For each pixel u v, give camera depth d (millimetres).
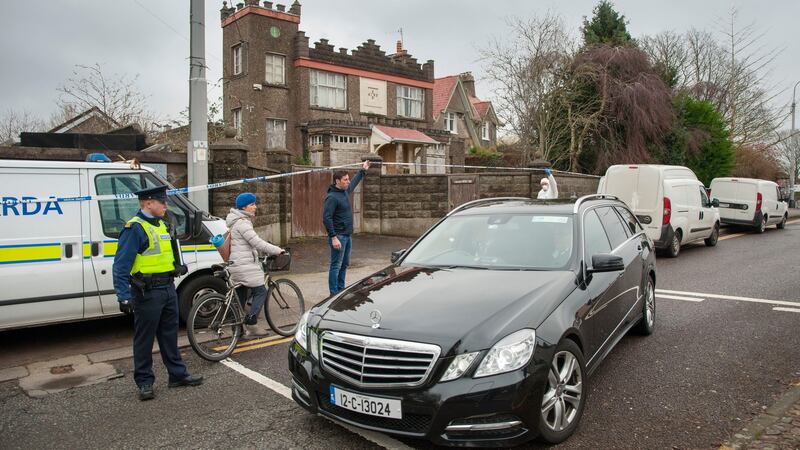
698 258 12133
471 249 4953
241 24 23406
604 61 21844
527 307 3697
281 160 13234
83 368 5461
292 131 24406
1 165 5613
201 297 5543
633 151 21672
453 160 30766
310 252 12344
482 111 39500
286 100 24172
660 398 4391
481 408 3227
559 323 3711
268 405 4473
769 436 3664
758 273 9961
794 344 5727
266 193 12156
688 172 13492
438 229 5465
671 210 12078
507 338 3406
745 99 34438
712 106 25297
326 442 3789
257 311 6016
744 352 5500
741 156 30891
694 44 36344
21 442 3932
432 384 3273
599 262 4359
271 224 12508
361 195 16094
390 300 3953
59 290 5832
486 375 3275
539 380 3402
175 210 6527
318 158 23906
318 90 24938
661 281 9422
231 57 24172
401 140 24906
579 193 18406
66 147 9867
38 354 5879
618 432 3814
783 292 8250
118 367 5492
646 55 22672
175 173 9773
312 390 3709
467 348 3322
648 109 21391
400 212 15820
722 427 3873
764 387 4590
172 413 4363
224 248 5809
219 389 4848
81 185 6020
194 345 5453
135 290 4582
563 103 21750
